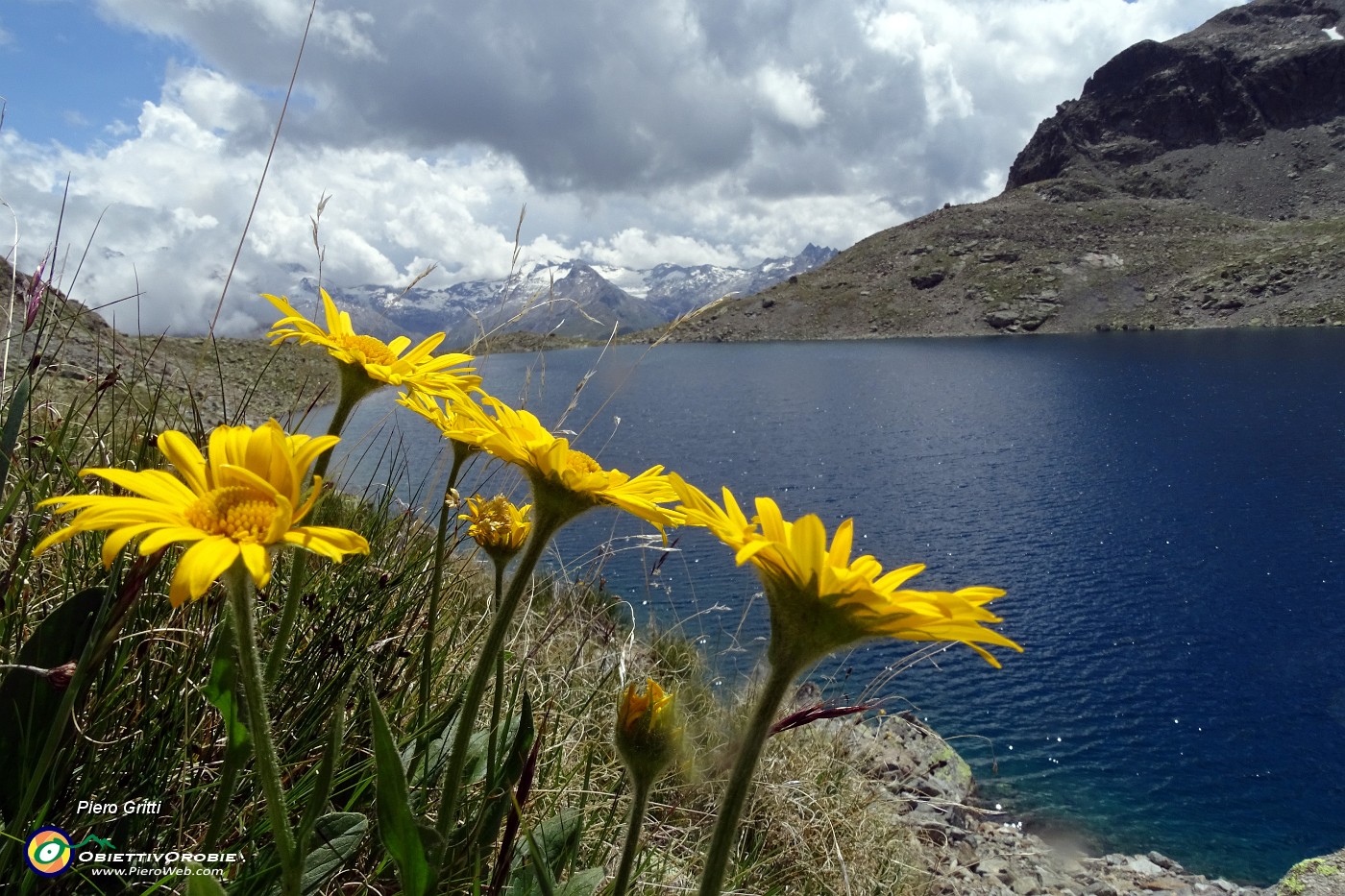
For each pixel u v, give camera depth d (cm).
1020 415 4728
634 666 466
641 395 6500
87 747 182
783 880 377
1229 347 8219
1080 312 12862
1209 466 3148
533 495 174
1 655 197
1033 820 974
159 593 211
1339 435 3566
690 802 375
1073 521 2472
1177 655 1500
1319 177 16700
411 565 311
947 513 2616
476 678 164
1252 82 19475
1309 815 995
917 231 17700
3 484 181
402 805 131
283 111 289
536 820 253
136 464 244
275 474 119
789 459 3641
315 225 308
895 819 596
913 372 7700
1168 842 945
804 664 129
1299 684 1358
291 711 230
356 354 198
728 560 1767
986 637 121
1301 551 2072
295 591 160
